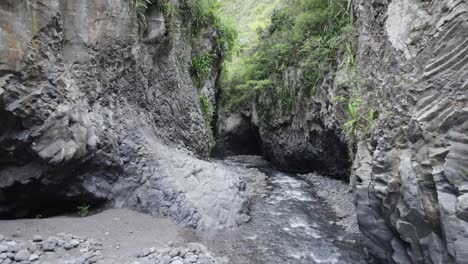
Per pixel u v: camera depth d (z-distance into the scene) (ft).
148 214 25.72
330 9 43.42
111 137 25.70
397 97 17.16
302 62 49.55
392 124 17.37
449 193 12.68
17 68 19.49
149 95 33.32
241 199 30.68
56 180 22.31
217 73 58.34
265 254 22.70
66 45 24.61
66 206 24.43
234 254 22.41
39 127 20.61
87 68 25.45
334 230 27.89
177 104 38.37
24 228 20.08
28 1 20.53
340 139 37.81
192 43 47.93
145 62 32.68
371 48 23.80
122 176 26.55
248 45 74.33
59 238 19.21
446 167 12.64
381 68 20.70
